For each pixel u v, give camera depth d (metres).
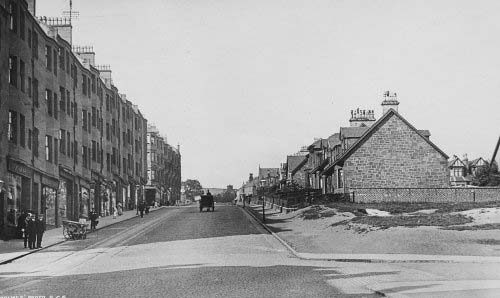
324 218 35.62
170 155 123.06
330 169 53.06
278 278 15.80
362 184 46.06
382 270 17.39
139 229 38.91
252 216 50.28
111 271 18.14
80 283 15.68
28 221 26.88
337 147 54.38
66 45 46.25
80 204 50.00
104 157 60.94
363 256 20.44
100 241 30.86
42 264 21.12
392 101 47.50
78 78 50.88
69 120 47.16
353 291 13.58
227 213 56.91
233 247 25.12
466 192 42.50
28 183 35.56
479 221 27.86
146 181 90.00
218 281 15.27
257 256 21.67
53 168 41.78
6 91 31.45
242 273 16.84
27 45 35.81
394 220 29.25
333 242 25.34
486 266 17.80
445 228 25.89
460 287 13.73
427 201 42.56
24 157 34.75
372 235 25.56
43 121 39.50
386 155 46.41
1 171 30.48
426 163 46.44
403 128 46.69
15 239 32.09
